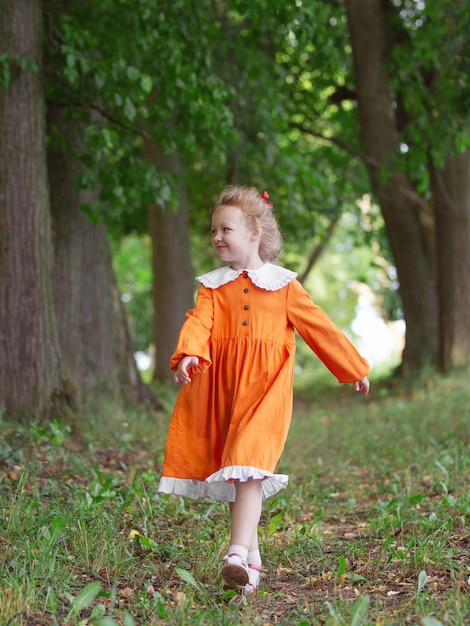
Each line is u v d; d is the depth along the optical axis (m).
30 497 4.79
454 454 7.05
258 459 3.44
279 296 3.79
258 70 11.19
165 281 15.80
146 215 18.95
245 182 14.33
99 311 9.84
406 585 3.54
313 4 9.20
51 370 7.33
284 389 3.67
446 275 14.30
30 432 6.54
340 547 4.38
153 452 7.50
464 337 14.20
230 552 3.38
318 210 17.61
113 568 3.71
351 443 8.98
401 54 12.55
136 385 10.61
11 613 2.97
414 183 15.82
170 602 3.34
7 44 7.16
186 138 8.99
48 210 7.47
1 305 7.12
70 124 8.98
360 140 15.59
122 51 8.45
